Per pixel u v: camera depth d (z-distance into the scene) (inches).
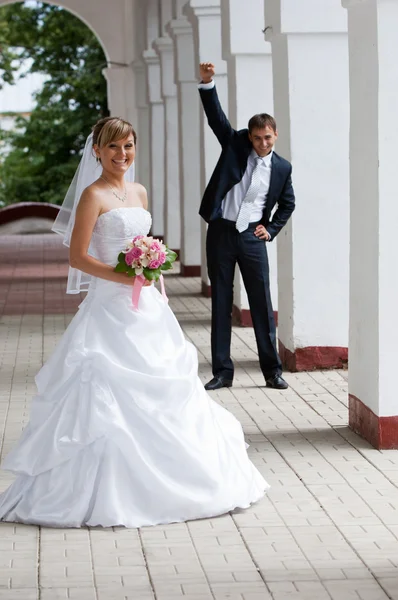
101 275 297.9
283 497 308.3
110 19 1566.2
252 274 445.7
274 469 337.1
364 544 270.1
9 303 764.6
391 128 353.1
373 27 353.1
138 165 1366.9
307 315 496.4
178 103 887.1
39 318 690.2
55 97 2292.1
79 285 316.8
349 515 292.2
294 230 493.0
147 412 287.4
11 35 2218.3
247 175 435.8
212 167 729.6
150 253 296.4
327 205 491.5
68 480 285.7
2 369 514.0
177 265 1043.3
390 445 357.7
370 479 325.1
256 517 291.1
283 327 515.8
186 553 264.5
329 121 490.0
